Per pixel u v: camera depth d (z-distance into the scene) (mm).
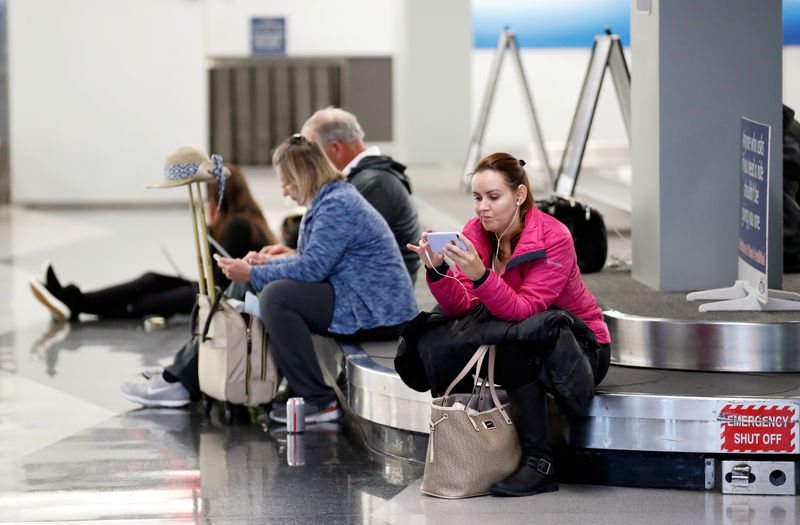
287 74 29953
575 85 28938
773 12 9227
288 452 8188
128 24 24844
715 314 8344
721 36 9211
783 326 7898
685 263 9484
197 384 9555
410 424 7805
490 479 7023
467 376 7098
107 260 18109
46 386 10344
